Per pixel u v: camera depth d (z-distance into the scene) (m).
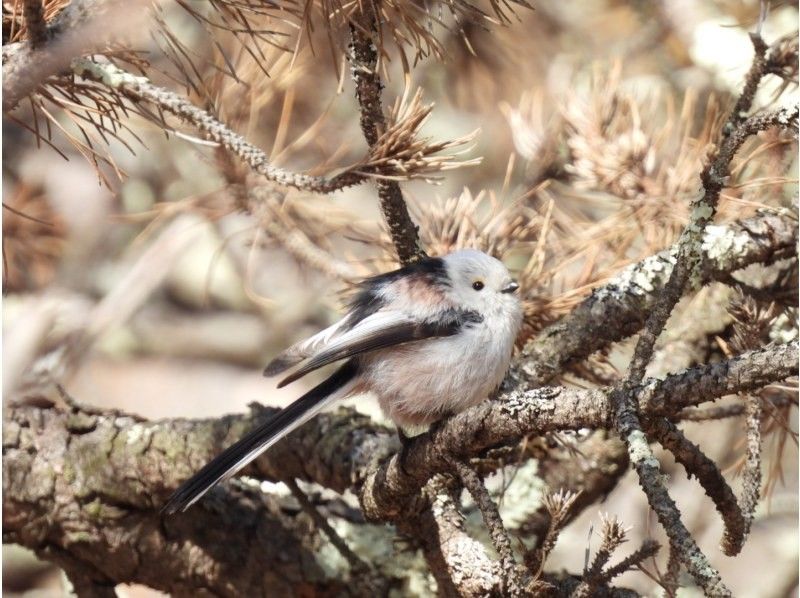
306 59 10.41
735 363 6.15
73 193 14.78
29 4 6.39
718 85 12.52
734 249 8.74
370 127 7.94
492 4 7.46
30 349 12.27
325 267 10.41
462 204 9.91
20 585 14.73
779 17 11.61
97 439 9.68
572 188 11.11
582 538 13.89
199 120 7.27
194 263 18.16
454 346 8.89
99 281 14.84
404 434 8.88
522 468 9.77
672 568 6.49
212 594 9.59
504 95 14.38
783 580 14.61
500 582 7.39
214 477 8.26
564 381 9.33
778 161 9.63
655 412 6.30
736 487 11.98
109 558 9.63
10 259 12.83
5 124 14.27
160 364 18.45
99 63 7.14
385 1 7.45
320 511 9.90
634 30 14.91
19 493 9.53
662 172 10.12
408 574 9.43
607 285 8.98
